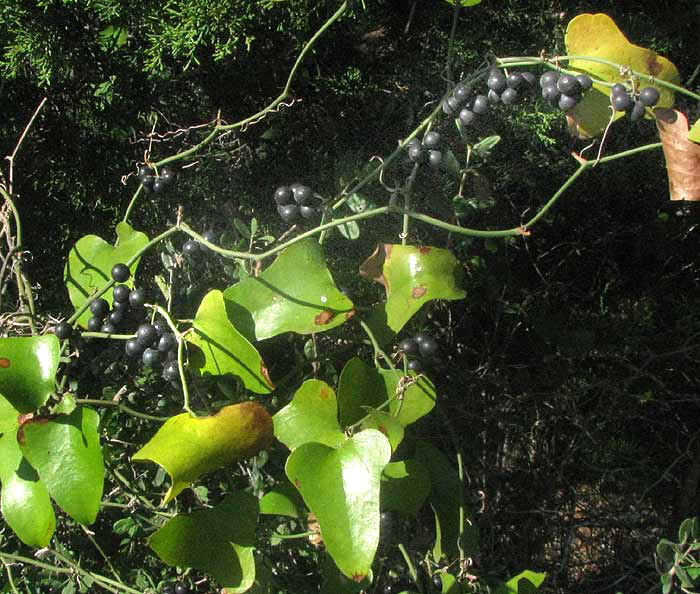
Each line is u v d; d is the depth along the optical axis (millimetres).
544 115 515
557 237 662
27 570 459
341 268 550
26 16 505
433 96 554
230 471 462
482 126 517
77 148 595
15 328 409
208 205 578
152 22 493
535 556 680
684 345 651
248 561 339
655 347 668
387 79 607
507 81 368
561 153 580
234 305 356
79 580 416
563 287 645
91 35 533
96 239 405
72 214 607
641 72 355
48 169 599
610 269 682
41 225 601
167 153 575
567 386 641
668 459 706
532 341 646
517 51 578
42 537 338
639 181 635
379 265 370
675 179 342
